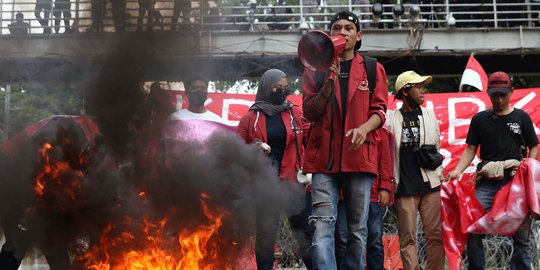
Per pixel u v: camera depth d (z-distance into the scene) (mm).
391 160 6742
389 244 8602
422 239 8328
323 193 5344
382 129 6660
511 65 17391
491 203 7082
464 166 7258
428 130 7219
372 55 16172
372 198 6750
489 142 7137
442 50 16281
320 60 4934
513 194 6902
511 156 7078
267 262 5777
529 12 15617
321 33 4871
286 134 6398
